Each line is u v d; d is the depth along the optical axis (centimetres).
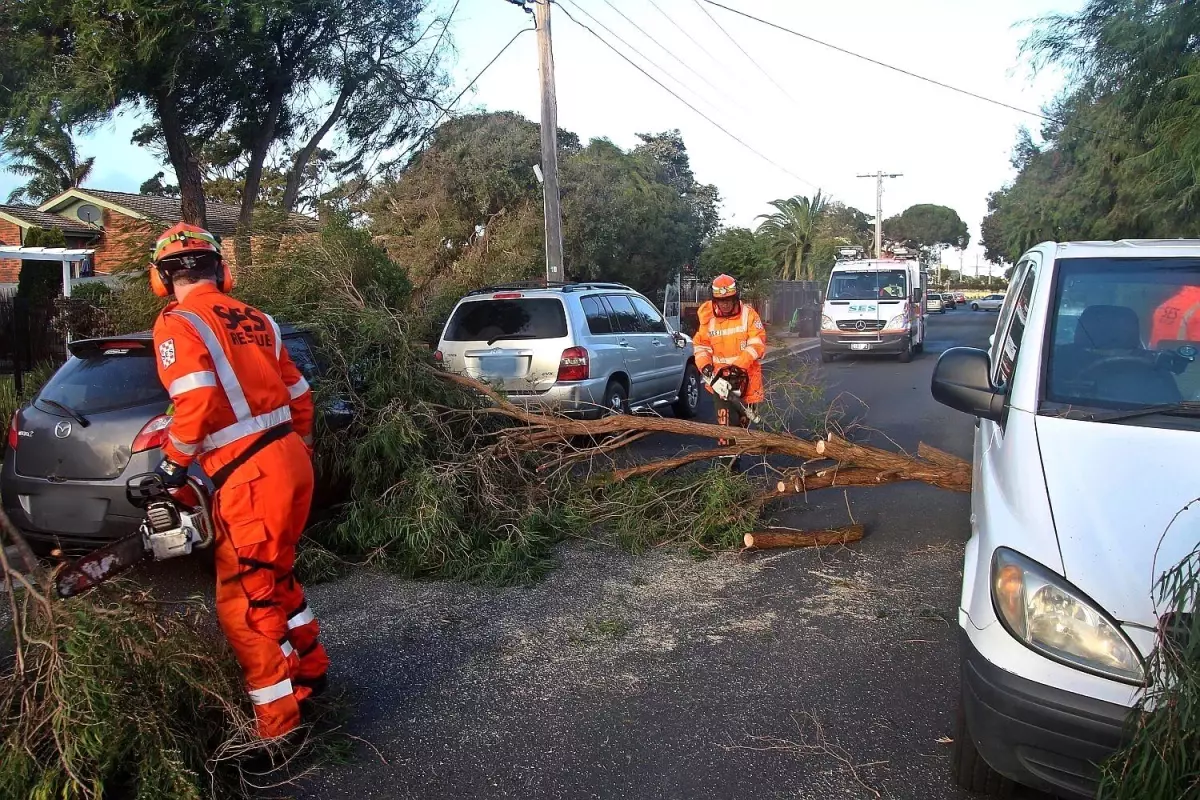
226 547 351
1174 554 282
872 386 1578
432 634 495
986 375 400
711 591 556
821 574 580
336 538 609
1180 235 1339
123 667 324
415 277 2188
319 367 652
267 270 784
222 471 351
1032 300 432
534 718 399
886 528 673
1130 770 258
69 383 568
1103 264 431
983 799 333
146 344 565
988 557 313
